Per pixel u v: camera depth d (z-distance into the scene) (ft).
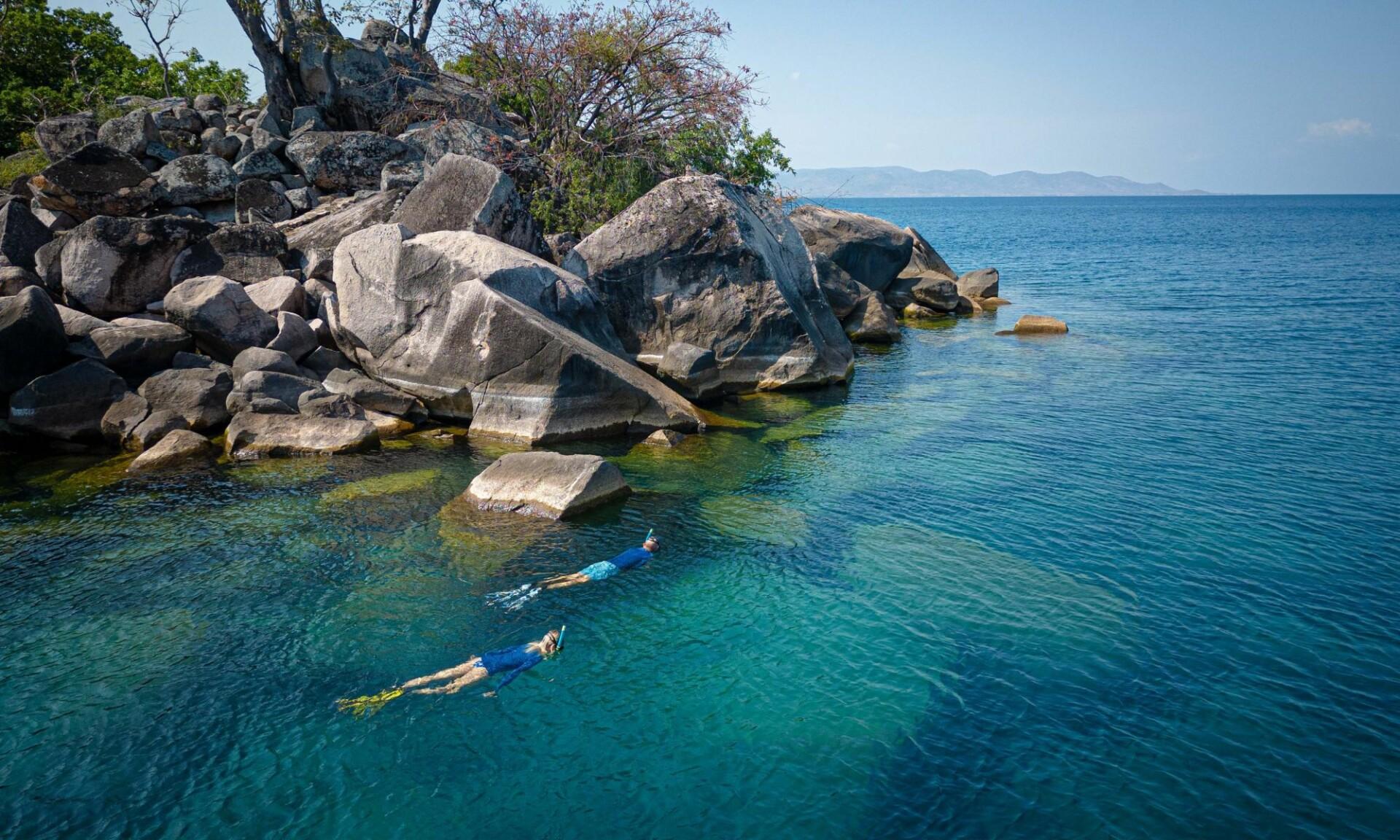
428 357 69.51
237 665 35.70
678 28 106.32
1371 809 28.09
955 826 27.30
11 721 31.83
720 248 84.74
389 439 66.18
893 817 27.71
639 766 30.09
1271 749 31.07
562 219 101.76
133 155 95.86
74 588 41.98
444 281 69.10
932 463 62.95
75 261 72.18
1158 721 32.63
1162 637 38.63
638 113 110.11
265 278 79.61
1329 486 57.11
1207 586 43.39
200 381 65.98
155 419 63.31
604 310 84.28
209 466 59.52
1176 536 49.42
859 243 139.13
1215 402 79.56
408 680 34.94
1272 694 34.30
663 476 59.52
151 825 27.07
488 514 52.06
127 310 74.64
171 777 29.17
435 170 82.28
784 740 31.50
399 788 28.84
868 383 90.79
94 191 83.15
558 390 65.31
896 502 55.11
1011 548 48.08
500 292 67.67
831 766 30.12
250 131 105.50
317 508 52.42
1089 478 59.36
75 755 30.17
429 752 30.68
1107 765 30.22
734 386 86.33
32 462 60.08
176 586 42.37
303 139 98.27
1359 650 37.45
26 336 61.46
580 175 102.22
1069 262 258.16
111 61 154.61
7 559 44.93
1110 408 78.13
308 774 29.48
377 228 71.46
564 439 66.08
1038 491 56.85
